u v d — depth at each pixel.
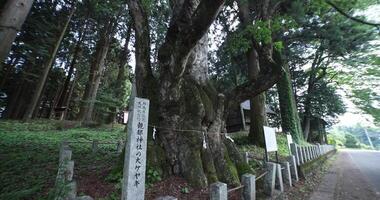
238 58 15.67
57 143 9.90
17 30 5.16
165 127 4.80
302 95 25.52
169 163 4.71
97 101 18.12
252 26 6.17
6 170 5.65
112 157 7.37
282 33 12.53
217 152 5.14
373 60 18.64
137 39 5.54
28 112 15.77
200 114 4.98
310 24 12.95
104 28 19.77
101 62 20.33
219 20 12.68
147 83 5.18
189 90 5.15
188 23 4.34
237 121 19.06
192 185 4.44
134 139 3.11
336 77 24.55
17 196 3.73
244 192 3.98
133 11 5.64
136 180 2.99
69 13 16.30
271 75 5.56
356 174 10.05
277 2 7.76
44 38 14.77
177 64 4.58
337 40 14.12
